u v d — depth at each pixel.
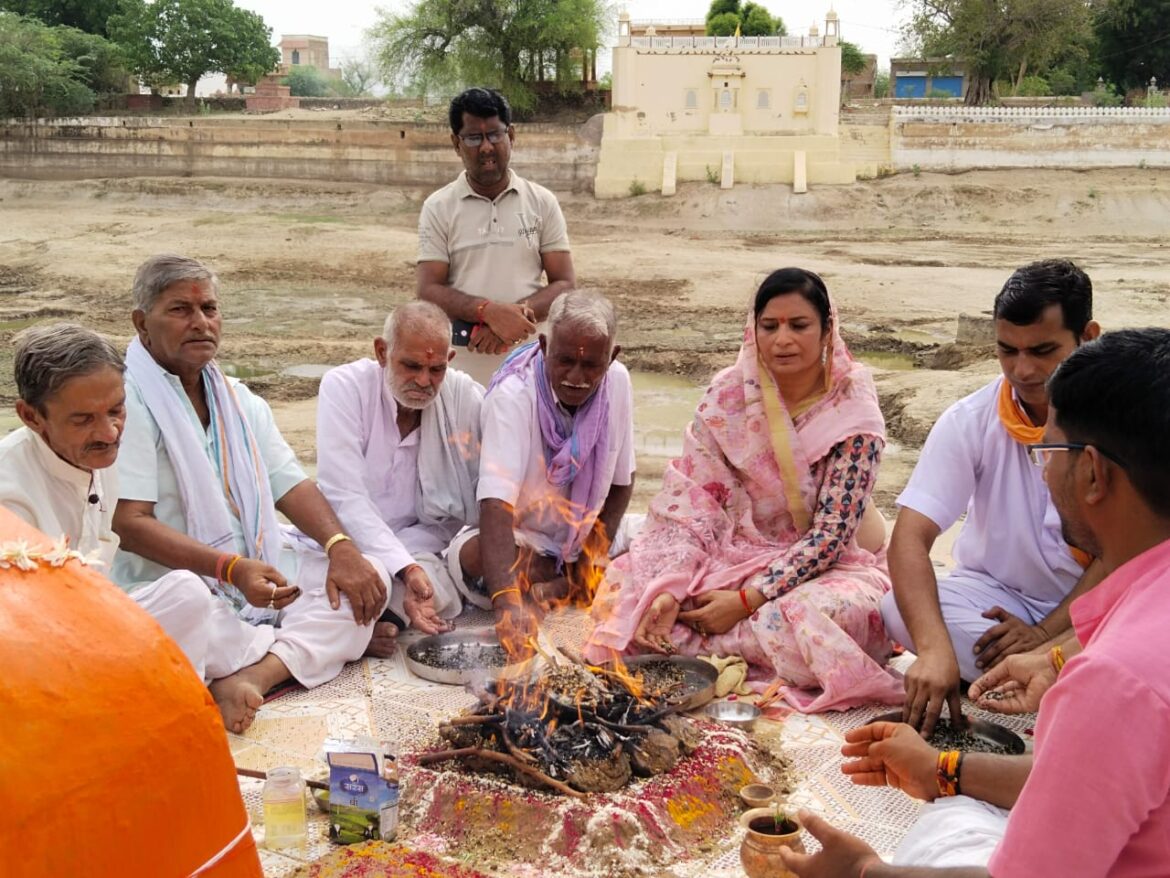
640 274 23.25
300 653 4.67
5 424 11.63
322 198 37.34
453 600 5.42
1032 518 4.56
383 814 3.45
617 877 3.30
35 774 2.08
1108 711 1.92
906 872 2.32
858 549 5.01
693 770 3.69
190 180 38.78
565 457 5.30
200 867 2.32
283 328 18.38
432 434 5.48
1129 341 2.06
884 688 4.49
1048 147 35.69
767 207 34.28
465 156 6.66
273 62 56.28
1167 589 1.99
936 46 45.00
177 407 4.72
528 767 3.56
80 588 2.29
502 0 40.50
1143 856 1.97
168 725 2.26
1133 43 50.12
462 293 6.60
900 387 12.45
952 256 26.31
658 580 4.79
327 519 5.04
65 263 24.72
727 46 37.00
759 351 4.90
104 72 52.03
